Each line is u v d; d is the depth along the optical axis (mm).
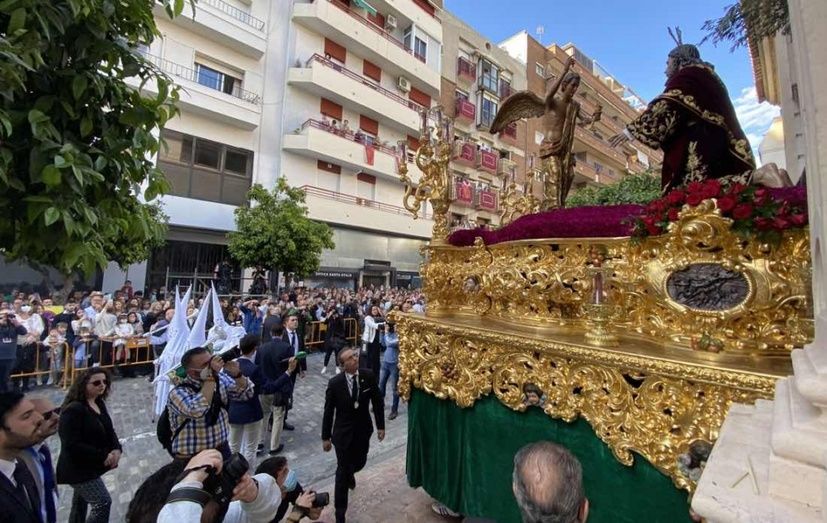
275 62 20047
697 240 2299
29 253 1887
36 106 1778
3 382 7156
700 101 2791
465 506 3367
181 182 17297
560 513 1550
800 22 1207
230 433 5172
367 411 4383
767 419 1507
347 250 22375
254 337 5828
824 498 883
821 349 1092
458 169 25406
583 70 27828
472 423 3367
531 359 2893
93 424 3621
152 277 16484
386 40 22953
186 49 17281
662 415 2221
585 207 3188
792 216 2047
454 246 4137
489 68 28484
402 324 4164
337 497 4078
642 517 2312
